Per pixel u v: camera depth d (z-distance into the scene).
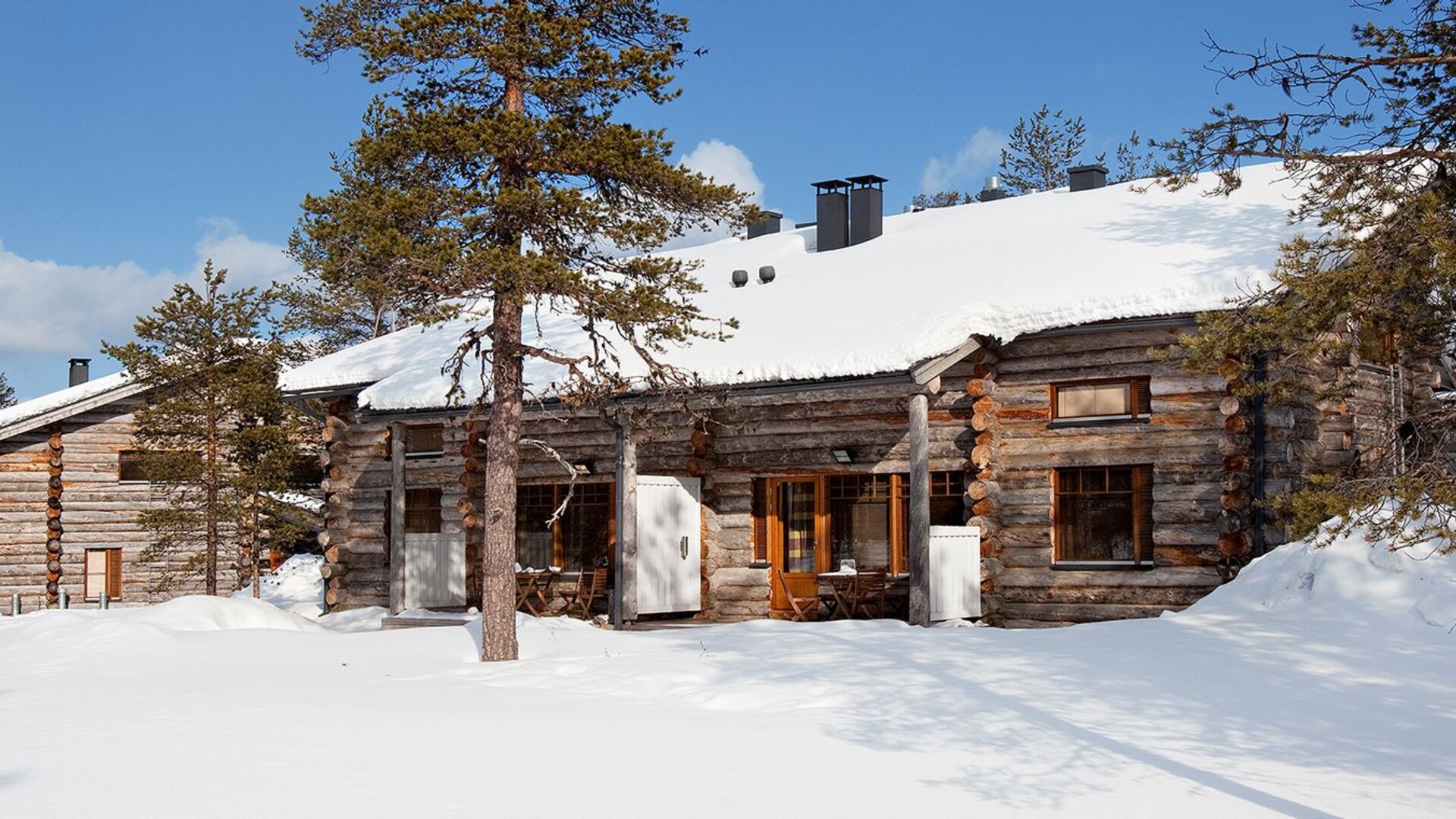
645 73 14.44
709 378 17.19
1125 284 16.17
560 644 15.35
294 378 23.08
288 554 35.31
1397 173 11.34
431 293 14.14
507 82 14.70
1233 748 8.50
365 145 14.11
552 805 7.07
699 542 19.09
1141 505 16.23
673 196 14.63
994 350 17.12
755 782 7.70
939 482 17.58
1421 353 10.84
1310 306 10.06
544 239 14.74
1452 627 11.55
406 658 14.41
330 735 9.05
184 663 13.89
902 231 23.45
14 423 28.80
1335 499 9.31
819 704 10.33
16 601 22.64
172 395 28.28
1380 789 7.45
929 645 13.16
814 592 18.56
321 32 14.38
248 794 7.22
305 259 36.59
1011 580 16.88
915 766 8.16
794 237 25.44
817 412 18.25
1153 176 14.54
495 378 14.58
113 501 30.08
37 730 9.45
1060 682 10.76
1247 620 12.90
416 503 22.55
